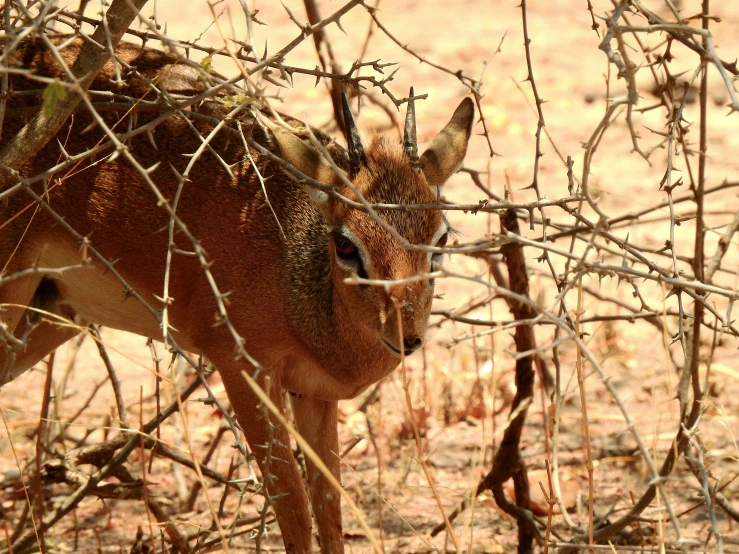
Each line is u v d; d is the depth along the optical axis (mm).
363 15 28688
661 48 23266
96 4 18766
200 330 9156
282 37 26297
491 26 28359
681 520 10273
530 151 21266
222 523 10211
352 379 9156
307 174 8531
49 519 8961
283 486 8828
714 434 12023
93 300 9570
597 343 14547
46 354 10172
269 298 8930
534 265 15406
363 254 8250
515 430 9336
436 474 11508
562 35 27672
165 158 8992
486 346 13961
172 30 25922
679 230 17578
